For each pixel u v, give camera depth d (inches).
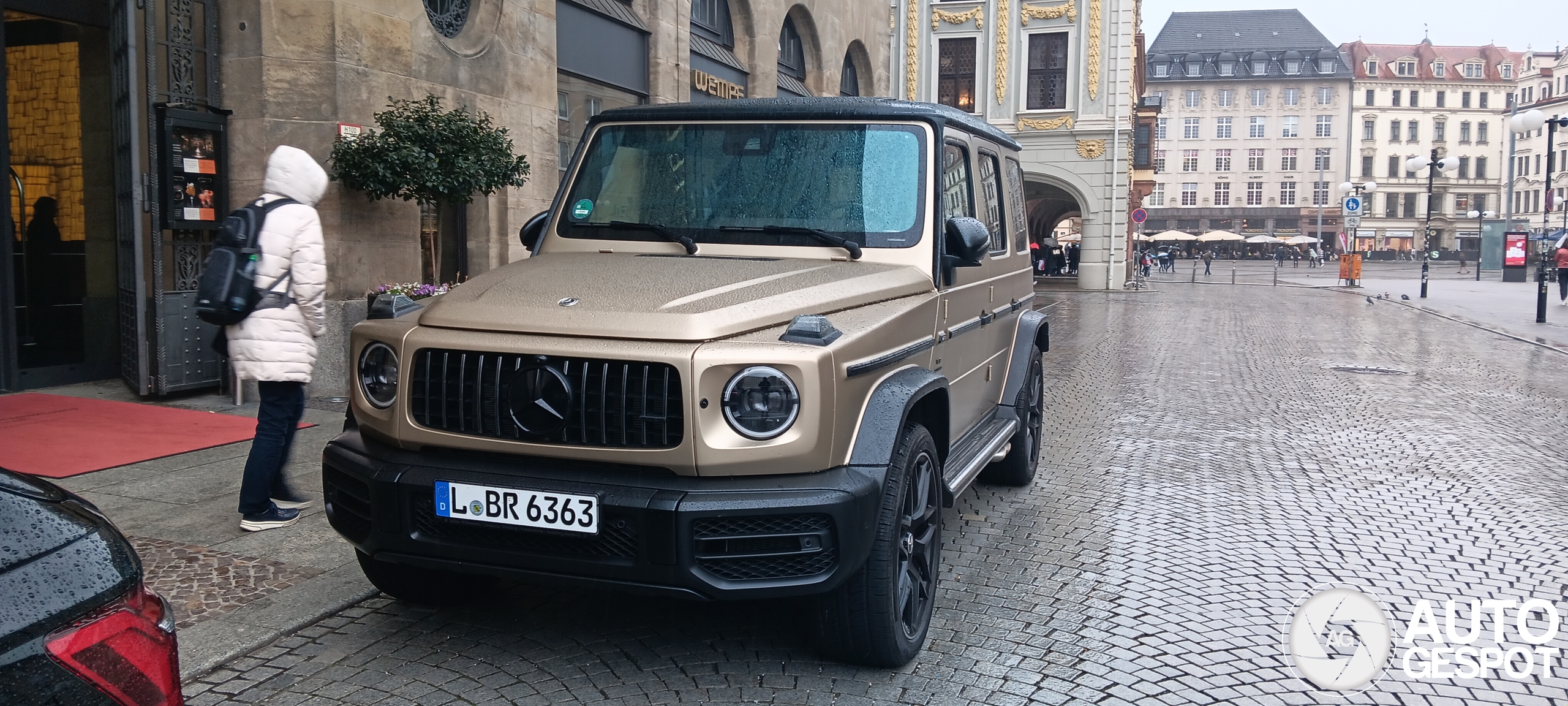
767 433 120.5
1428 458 291.6
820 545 121.7
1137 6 1489.9
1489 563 195.8
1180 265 2989.7
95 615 65.3
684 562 118.3
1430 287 1450.5
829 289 142.9
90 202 350.0
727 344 121.8
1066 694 136.1
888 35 924.0
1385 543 208.1
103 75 344.2
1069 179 1298.0
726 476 121.3
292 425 199.3
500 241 424.5
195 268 330.3
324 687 134.1
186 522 200.5
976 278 192.1
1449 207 4291.3
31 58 352.2
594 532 120.6
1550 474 273.1
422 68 374.0
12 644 60.7
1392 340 653.3
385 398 136.4
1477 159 4303.6
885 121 173.8
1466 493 250.1
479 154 354.3
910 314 148.9
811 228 165.2
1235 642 155.6
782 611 162.7
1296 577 186.2
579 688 134.5
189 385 328.2
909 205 166.9
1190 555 198.4
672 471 122.3
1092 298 1106.1
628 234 168.6
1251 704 134.6
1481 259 2207.2
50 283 353.1
